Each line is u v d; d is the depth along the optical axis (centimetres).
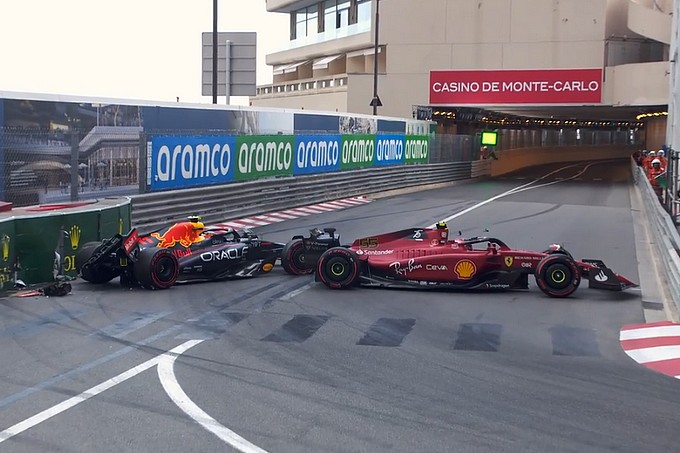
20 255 1189
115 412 676
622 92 4016
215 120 2167
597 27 4062
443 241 1284
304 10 5878
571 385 777
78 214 1281
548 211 2620
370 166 3139
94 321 1018
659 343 950
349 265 1256
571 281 1217
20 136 1479
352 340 951
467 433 637
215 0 2547
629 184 4191
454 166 4200
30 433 624
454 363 855
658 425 662
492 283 1243
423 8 4312
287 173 2494
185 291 1233
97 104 1688
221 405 698
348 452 591
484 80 4200
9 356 848
